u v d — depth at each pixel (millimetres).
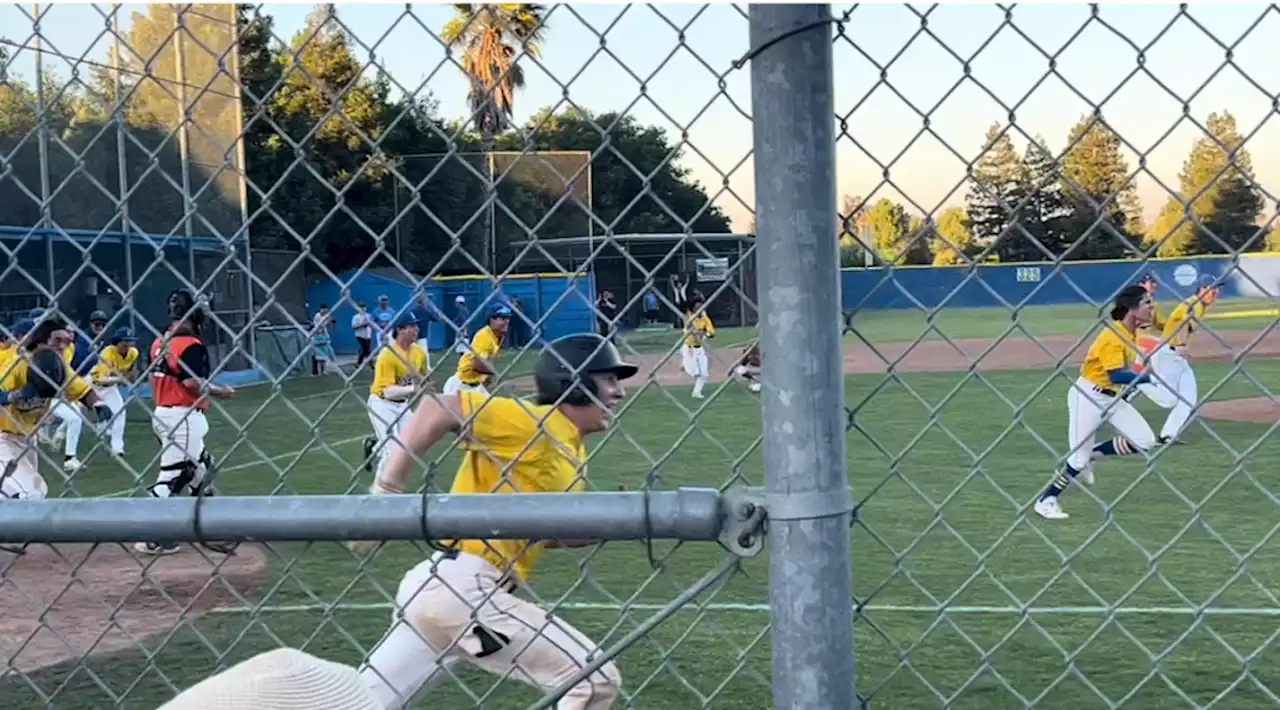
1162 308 8727
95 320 7551
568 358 2686
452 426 2717
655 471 2004
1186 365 9125
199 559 6895
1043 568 6613
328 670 1329
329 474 10836
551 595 6176
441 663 2770
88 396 5574
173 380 5898
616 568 6719
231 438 14023
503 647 2867
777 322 1585
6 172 2248
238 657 5285
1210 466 9961
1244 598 5945
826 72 1558
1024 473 9773
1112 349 7418
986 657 2619
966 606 5797
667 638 5414
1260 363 18766
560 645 2863
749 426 12836
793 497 1607
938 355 19297
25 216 14297
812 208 1562
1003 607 5758
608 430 2764
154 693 4859
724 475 9805
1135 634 5379
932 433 12297
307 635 5574
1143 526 7672
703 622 5602
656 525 1693
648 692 4789
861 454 10906
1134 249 1835
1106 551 6969
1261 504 8289
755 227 1604
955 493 2266
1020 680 4879
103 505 1823
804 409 1590
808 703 1632
